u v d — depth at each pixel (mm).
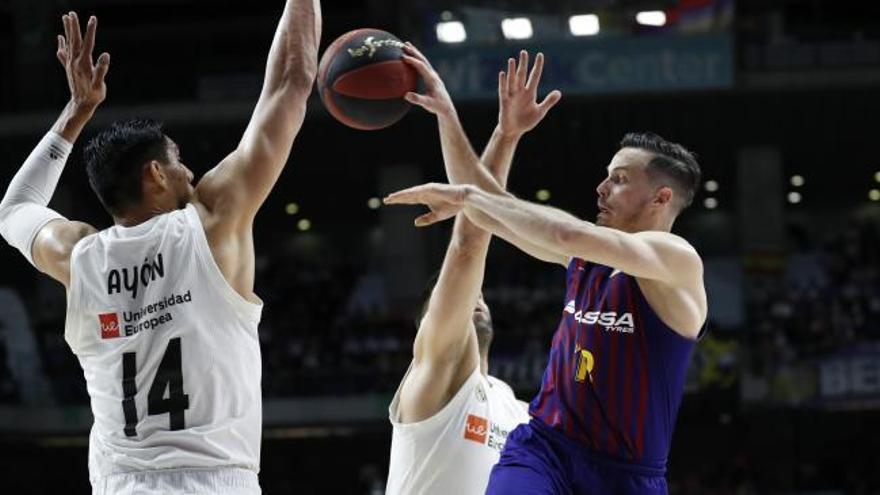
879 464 48406
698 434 48906
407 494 8625
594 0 45719
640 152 7395
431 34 45906
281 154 6629
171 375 6273
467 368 8602
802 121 49562
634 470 7020
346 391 44969
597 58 46000
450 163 7512
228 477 6301
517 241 6887
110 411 6348
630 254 6434
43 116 49750
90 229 6902
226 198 6473
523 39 45906
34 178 7273
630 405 6969
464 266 8133
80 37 7281
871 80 47531
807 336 45500
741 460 45719
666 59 45875
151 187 6582
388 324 49062
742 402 43656
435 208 6895
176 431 6242
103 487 6387
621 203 7359
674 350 6969
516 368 43875
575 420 7094
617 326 6980
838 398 43250
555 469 7055
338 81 7219
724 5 45625
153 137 6613
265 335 49781
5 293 48188
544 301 49312
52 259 6758
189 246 6344
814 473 48000
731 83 45938
